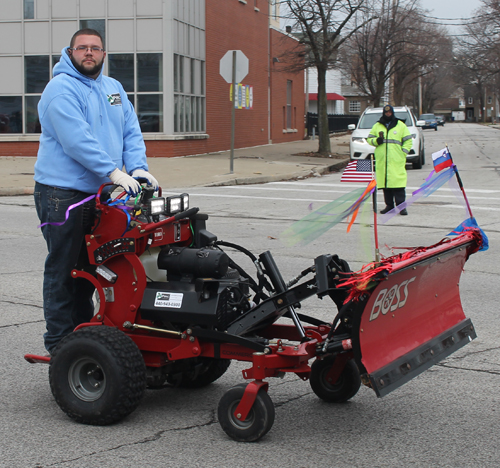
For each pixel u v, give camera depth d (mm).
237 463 3236
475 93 136750
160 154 22781
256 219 11141
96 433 3605
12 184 15438
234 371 4707
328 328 4000
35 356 4141
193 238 4020
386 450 3389
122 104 4371
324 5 25031
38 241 9477
